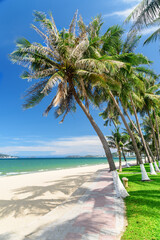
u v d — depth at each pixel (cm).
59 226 453
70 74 877
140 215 482
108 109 1598
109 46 969
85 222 470
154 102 1686
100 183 1219
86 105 838
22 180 1673
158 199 634
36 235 405
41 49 753
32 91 862
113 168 777
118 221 466
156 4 688
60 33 940
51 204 807
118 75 1038
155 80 1984
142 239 342
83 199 742
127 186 938
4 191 1128
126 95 1238
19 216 646
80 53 759
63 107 1110
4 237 401
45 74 867
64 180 1609
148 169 2062
